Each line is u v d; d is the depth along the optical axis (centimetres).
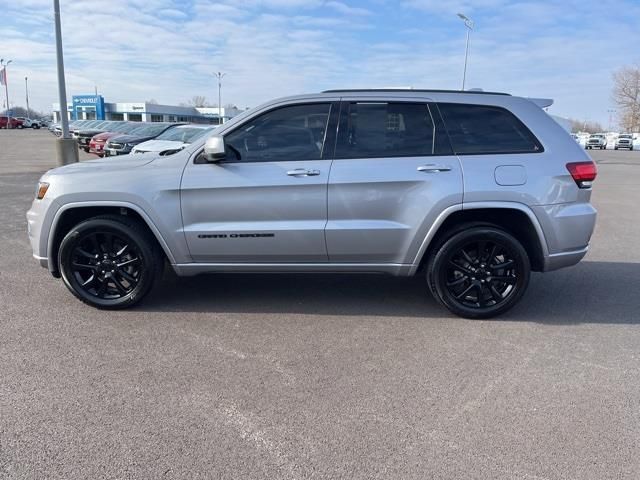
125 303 437
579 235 421
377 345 379
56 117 7088
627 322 430
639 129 8519
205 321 421
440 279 426
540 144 418
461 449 257
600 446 261
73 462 244
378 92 424
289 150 418
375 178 405
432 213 407
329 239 416
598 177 1992
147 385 316
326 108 420
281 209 413
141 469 240
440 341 388
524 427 276
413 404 298
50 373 328
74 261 434
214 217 418
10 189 1216
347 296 489
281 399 302
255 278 543
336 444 260
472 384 322
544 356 363
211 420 280
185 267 433
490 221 432
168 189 415
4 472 236
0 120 7312
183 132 1315
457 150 414
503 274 429
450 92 427
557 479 236
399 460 248
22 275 536
